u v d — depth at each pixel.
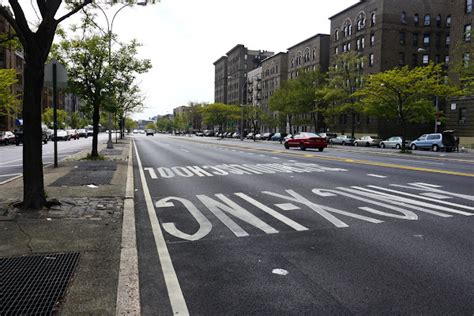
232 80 136.88
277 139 68.00
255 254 5.29
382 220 7.10
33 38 7.20
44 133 41.00
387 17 58.97
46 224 6.41
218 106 100.75
